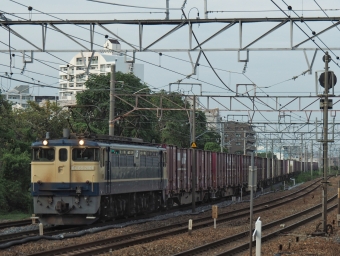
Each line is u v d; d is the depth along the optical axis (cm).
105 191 4816
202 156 8112
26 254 3275
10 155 6706
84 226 4850
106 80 9981
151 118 10138
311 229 4906
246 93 6838
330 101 4497
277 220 5462
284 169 16525
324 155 4544
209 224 5238
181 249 3616
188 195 7612
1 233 4325
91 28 4134
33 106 9300
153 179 5978
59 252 3303
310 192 11569
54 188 4675
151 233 4469
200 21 4078
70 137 4841
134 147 5478
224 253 3356
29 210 6569
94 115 9662
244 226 5044
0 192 6297
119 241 3931
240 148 17650
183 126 12425
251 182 3025
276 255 3344
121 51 4169
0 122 7225
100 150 4722
